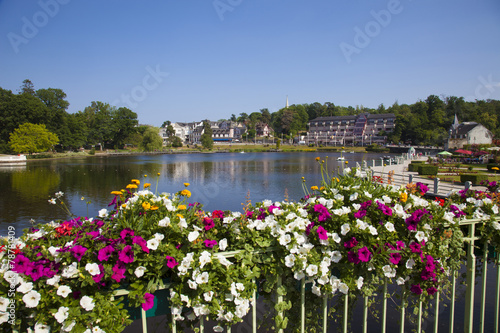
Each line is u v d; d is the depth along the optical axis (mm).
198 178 35500
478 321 4590
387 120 106688
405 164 40594
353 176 3973
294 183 31125
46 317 2174
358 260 2703
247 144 124750
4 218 16812
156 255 2389
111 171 42594
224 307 2500
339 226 2930
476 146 56031
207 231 2811
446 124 87562
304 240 2719
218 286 2486
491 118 73875
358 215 2914
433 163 39125
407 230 3092
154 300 2564
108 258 2314
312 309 3102
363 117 111562
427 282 2998
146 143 90312
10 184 29406
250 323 4293
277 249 2736
